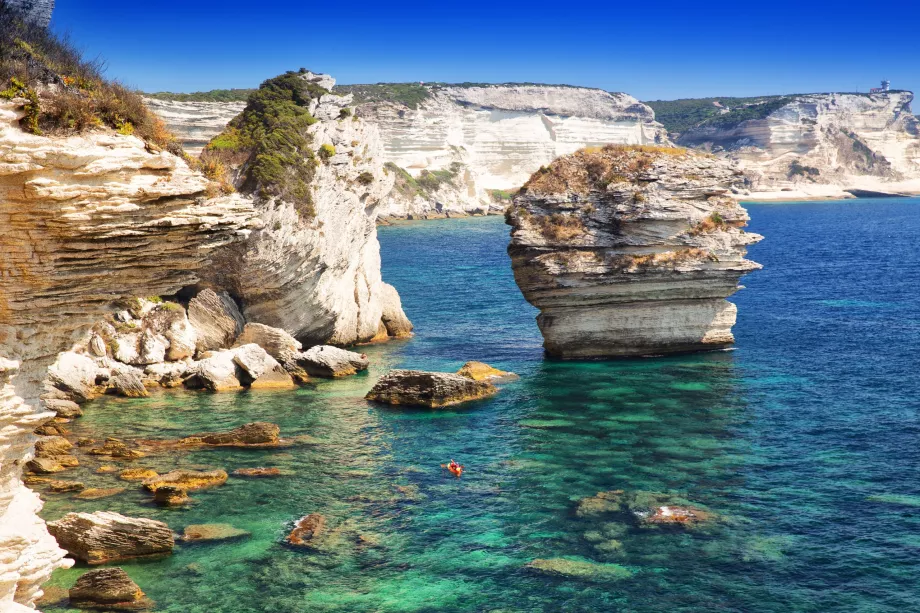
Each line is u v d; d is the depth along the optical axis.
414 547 28.34
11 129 15.04
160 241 17.12
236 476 34.56
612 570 26.67
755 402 45.31
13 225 15.45
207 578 25.95
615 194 54.50
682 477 34.50
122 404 45.62
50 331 17.11
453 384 46.16
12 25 17.72
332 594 25.20
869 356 55.91
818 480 33.84
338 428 41.69
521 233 55.03
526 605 24.69
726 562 27.11
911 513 30.48
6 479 16.69
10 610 15.67
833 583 25.77
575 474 35.06
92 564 26.86
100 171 15.69
